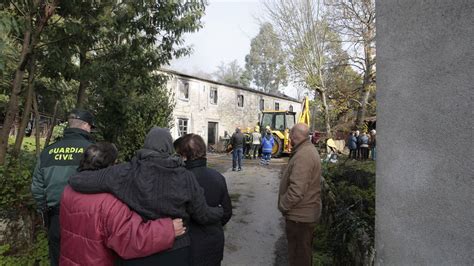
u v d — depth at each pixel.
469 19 1.67
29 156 4.96
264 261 4.47
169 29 6.33
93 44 5.96
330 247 4.61
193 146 2.69
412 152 2.10
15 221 3.71
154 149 2.17
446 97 1.81
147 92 7.20
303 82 22.09
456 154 1.73
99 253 1.98
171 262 2.08
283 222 6.21
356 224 3.75
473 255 1.60
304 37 20.58
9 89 5.49
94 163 2.32
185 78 24.33
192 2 6.39
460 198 1.69
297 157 3.40
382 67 2.45
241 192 8.89
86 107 6.98
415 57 2.08
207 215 2.32
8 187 3.63
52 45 5.03
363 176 6.81
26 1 4.43
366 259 3.03
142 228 1.96
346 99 23.08
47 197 2.77
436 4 1.90
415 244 2.05
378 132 2.51
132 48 6.23
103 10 5.62
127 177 2.05
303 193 3.32
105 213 1.97
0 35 3.46
